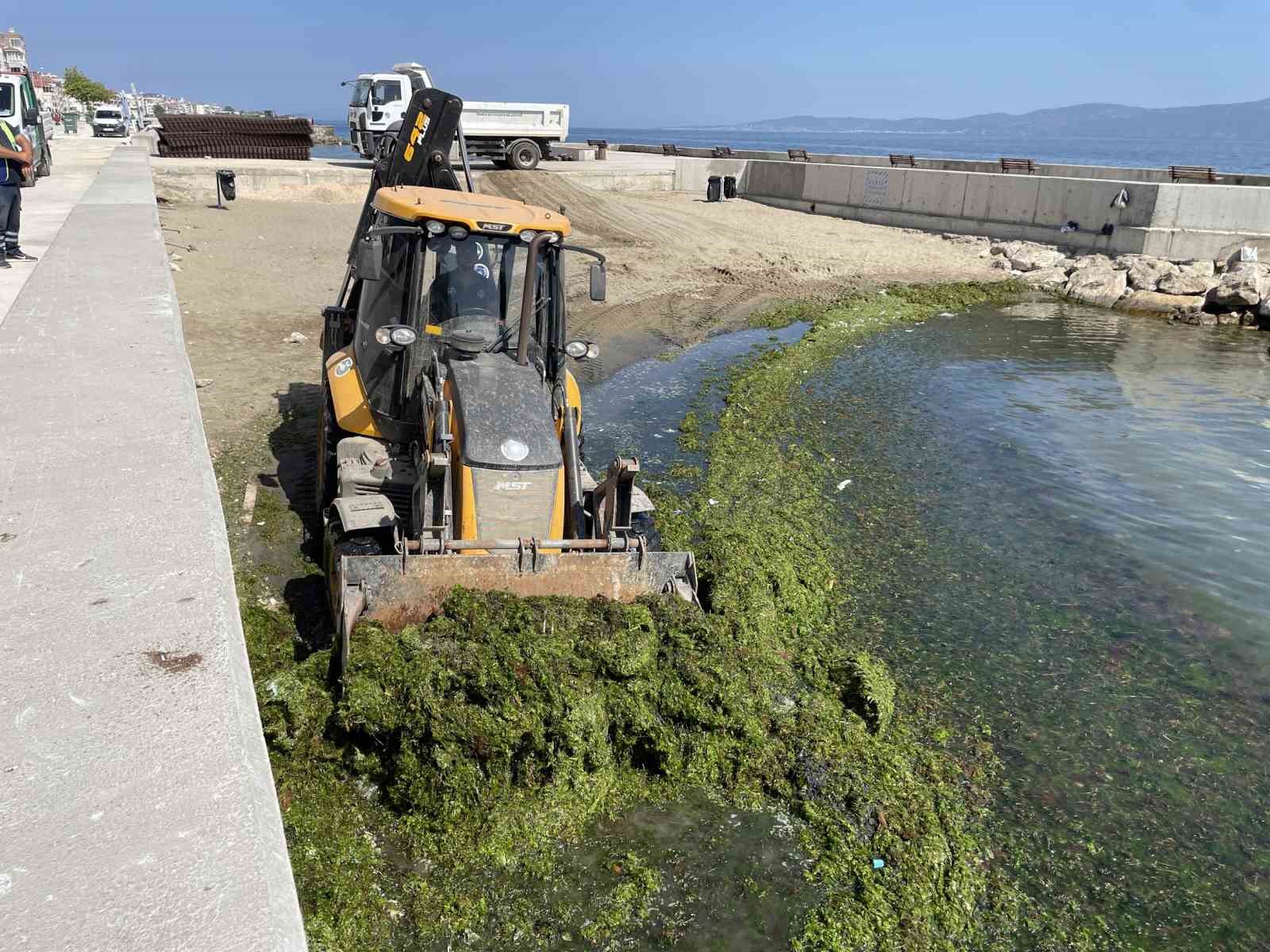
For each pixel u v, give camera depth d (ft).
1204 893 13.92
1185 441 35.35
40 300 27.30
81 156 92.22
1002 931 12.97
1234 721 18.29
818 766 15.16
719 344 47.47
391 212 19.81
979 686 18.92
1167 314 60.18
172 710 9.23
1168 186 68.74
